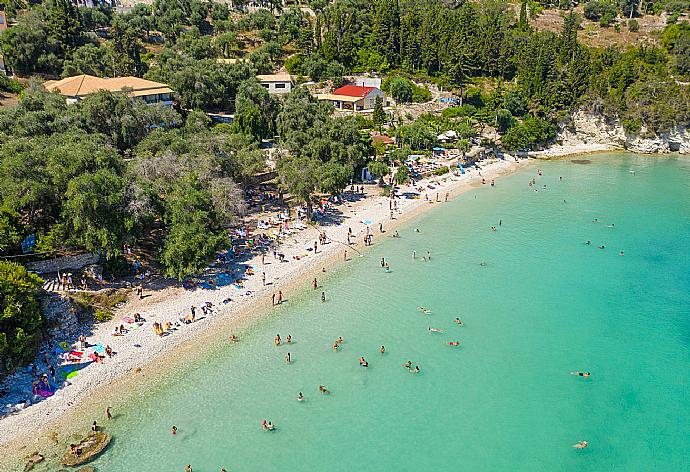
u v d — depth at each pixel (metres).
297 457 37.41
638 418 41.94
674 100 130.75
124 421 40.00
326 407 42.44
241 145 87.12
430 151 116.69
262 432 39.66
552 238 77.12
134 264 58.75
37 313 44.03
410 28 157.00
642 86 136.50
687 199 95.56
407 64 157.62
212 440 38.69
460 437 39.66
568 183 105.94
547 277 64.88
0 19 126.06
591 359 49.09
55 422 39.12
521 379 46.16
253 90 111.81
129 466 36.03
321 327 53.28
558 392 44.69
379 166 93.50
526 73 141.88
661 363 48.66
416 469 36.59
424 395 44.00
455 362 48.31
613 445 39.25
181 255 55.38
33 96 88.00
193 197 59.38
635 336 52.84
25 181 52.00
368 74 154.75
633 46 172.38
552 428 40.72
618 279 64.56
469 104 139.25
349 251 70.88
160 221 67.12
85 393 42.03
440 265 67.75
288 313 55.66
